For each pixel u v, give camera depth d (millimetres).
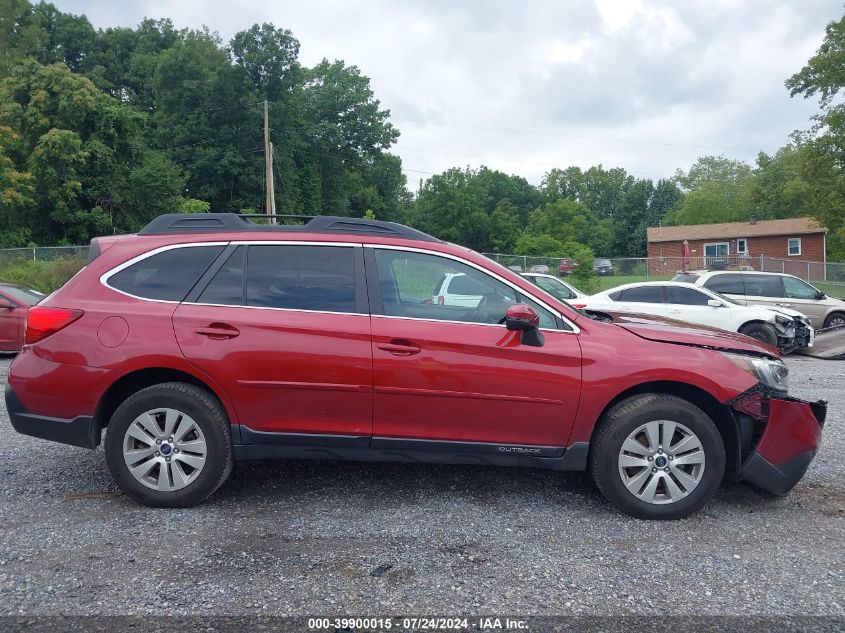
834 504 4406
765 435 4152
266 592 3123
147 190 37750
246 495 4414
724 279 14922
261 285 4223
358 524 3947
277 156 50812
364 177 71438
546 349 4078
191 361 4043
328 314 4137
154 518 3996
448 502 4340
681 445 4062
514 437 4129
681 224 72125
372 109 62531
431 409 4086
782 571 3418
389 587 3189
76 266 25016
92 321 4129
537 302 4230
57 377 4102
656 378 4051
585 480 4828
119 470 4102
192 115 49688
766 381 4152
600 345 4129
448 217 63812
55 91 35562
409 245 4320
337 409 4094
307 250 4297
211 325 4090
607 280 27797
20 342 10750
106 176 36781
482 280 4277
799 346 12148
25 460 5125
